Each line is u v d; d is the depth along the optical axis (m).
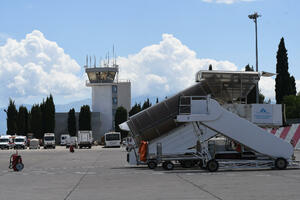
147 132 27.55
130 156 28.41
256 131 23.17
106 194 14.66
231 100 26.05
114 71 129.25
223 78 26.00
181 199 13.05
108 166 30.28
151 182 18.22
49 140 94.75
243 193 14.02
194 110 23.25
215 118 23.14
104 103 128.62
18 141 93.06
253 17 50.53
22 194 15.18
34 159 43.00
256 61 50.75
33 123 118.62
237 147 24.97
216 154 24.75
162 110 27.41
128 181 18.95
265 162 23.27
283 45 75.44
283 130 47.44
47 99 118.12
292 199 12.55
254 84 25.97
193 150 27.19
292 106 73.75
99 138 125.38
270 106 25.23
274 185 16.02
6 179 21.31
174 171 24.14
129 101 134.38
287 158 23.28
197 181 18.11
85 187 16.97
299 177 18.83
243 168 24.56
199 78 26.05
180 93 27.28
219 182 17.47
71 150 65.75
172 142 27.45
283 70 75.06
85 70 129.75
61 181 19.67
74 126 121.06
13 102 122.25
